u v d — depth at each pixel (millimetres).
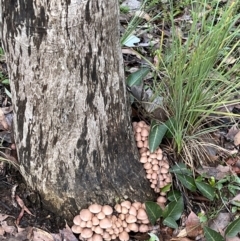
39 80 859
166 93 1146
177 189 1084
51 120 904
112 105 937
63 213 1022
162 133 1051
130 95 1114
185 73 1062
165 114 1125
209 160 1141
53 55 827
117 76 918
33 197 1043
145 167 1054
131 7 1568
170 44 1351
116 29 873
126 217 1006
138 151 1056
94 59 856
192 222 1032
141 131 1067
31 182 1021
